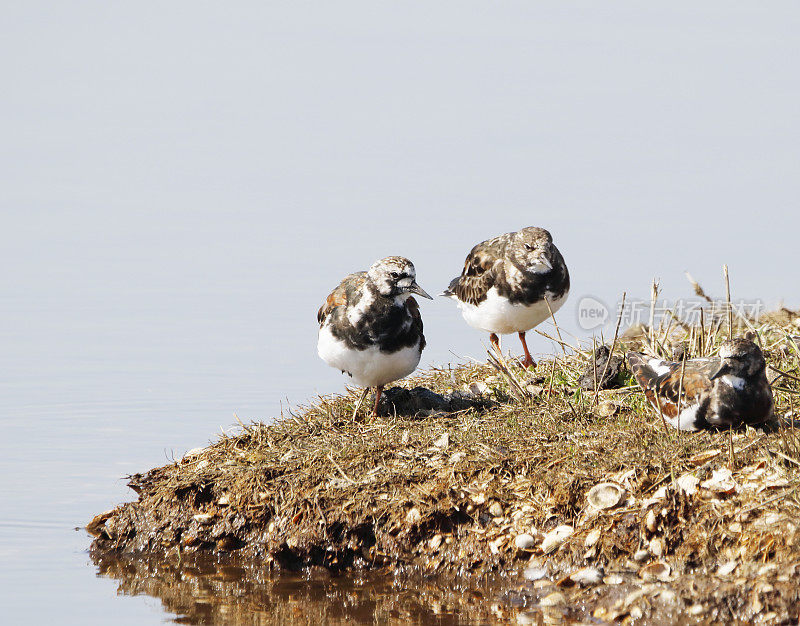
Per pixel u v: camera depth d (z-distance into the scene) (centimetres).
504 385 1686
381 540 1366
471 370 1795
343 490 1409
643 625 1156
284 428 1598
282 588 1344
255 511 1439
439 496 1366
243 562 1413
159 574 1401
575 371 1695
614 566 1238
